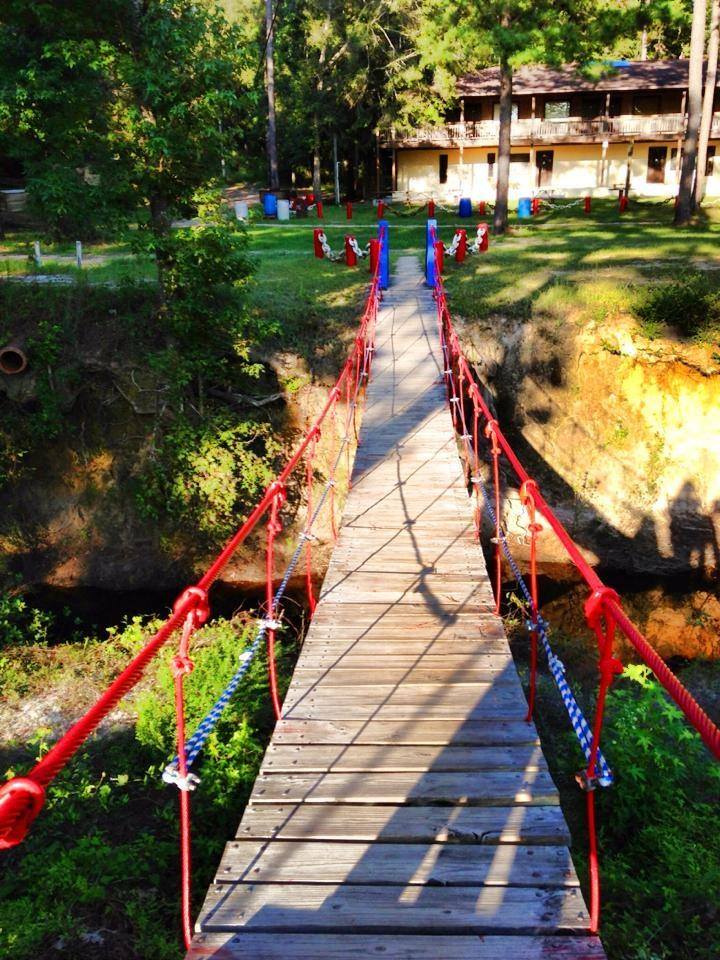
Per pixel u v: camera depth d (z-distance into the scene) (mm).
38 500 16406
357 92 36094
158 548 16156
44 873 6508
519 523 16672
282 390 16547
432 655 5527
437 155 39594
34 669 11328
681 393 16094
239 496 16078
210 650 10500
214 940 3197
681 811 6535
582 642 12430
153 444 15805
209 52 13781
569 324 16719
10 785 1998
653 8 22625
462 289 18438
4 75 13461
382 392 12594
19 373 15875
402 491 8836
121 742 8906
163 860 6543
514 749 4465
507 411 17156
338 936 3205
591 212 32531
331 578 6812
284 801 4055
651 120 36500
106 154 14000
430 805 4035
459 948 3123
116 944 5637
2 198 25625
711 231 25312
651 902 5633
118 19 13516
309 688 5133
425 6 32375
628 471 16375
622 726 7098
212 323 15312
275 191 33500
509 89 25641
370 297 15906
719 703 11000
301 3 38562
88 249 22516
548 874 3508
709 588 15320
